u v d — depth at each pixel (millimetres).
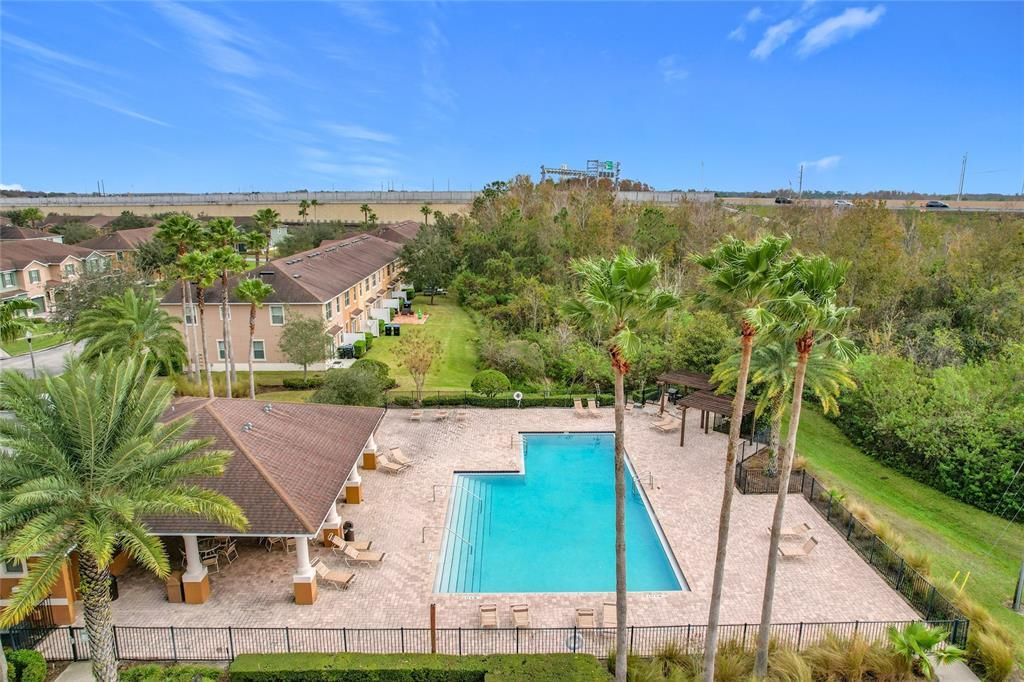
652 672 15648
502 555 23250
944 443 29297
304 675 15516
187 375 43062
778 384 25297
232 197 164250
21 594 12227
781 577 21094
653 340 42688
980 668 16781
